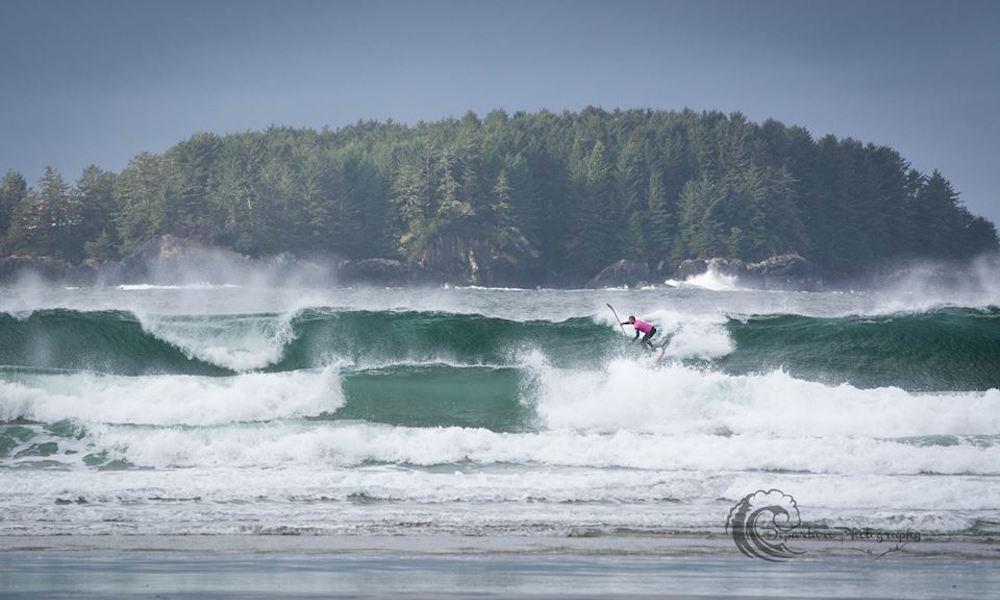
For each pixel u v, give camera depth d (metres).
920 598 36.88
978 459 65.62
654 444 68.69
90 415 75.50
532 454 67.56
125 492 55.59
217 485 57.44
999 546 46.78
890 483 58.19
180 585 37.75
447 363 92.31
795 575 40.78
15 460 65.50
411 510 52.72
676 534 48.38
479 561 42.72
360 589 37.34
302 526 49.03
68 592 36.47
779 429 77.25
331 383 82.44
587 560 43.12
